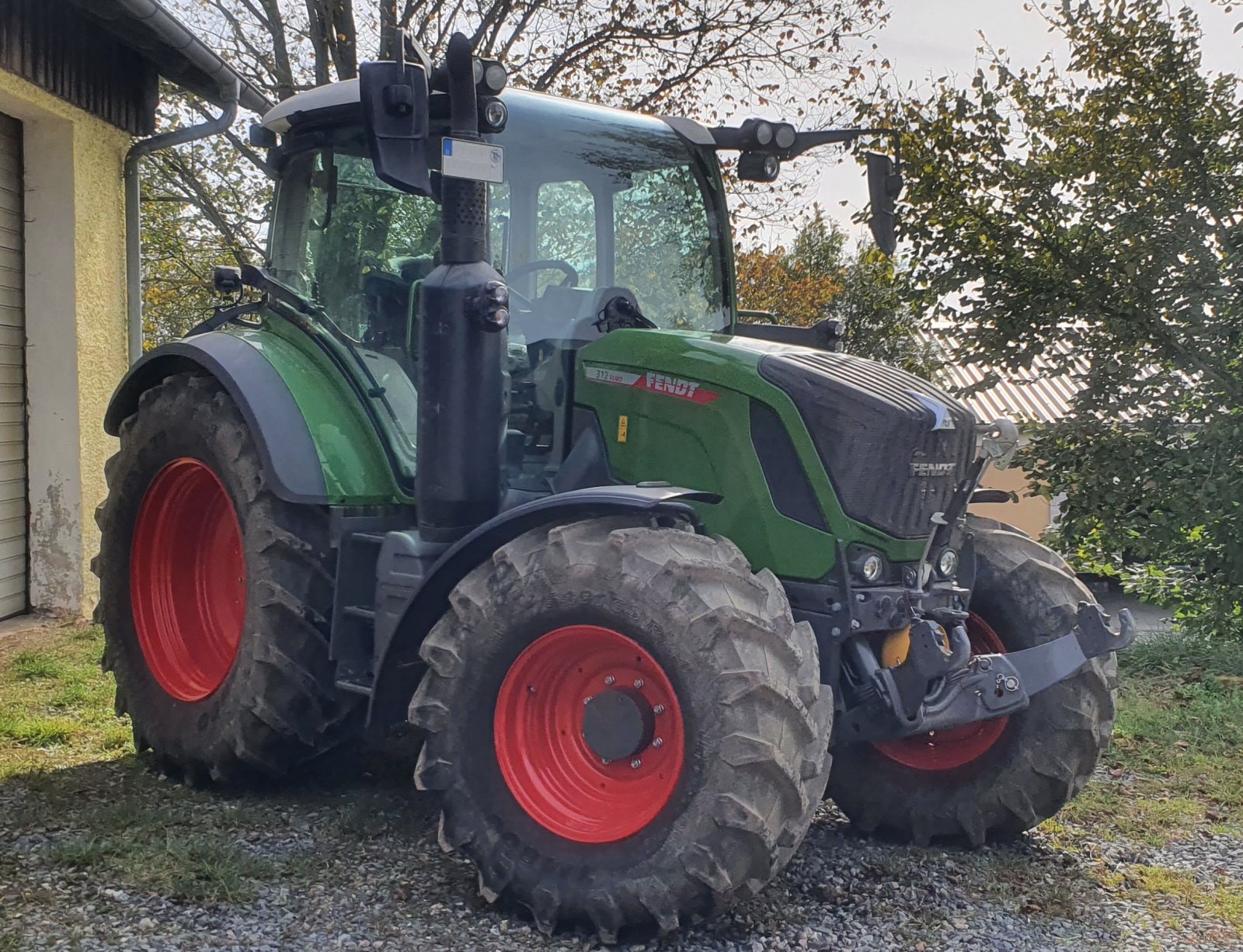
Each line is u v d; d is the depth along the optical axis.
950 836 3.97
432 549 3.62
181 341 4.46
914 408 3.45
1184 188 6.68
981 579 4.03
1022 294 7.02
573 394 3.95
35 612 7.20
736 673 2.92
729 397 3.56
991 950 3.13
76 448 7.12
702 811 2.90
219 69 7.28
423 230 4.17
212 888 3.26
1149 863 3.83
